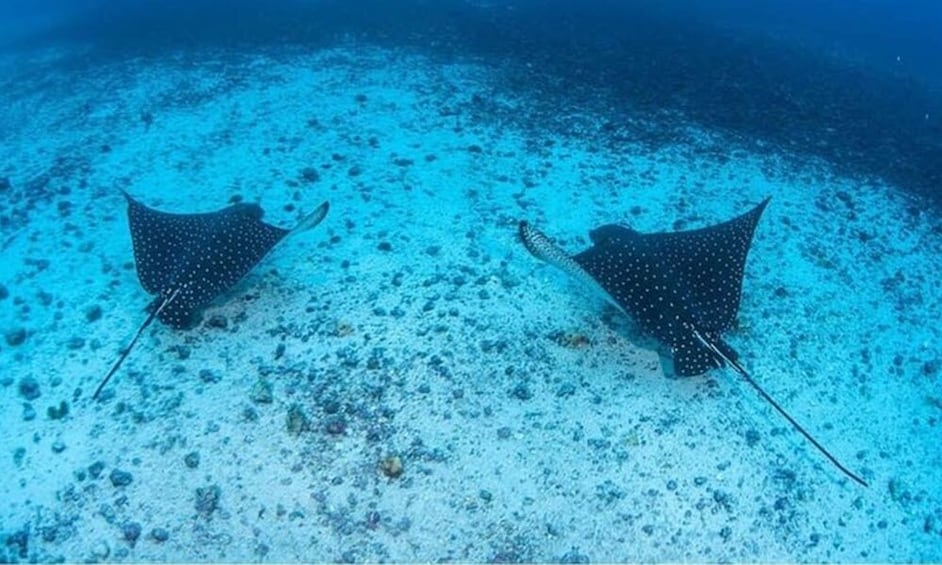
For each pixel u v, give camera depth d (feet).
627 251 14.76
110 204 20.59
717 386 14.85
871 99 36.76
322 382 14.11
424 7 49.21
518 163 23.62
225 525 11.89
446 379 14.39
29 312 15.90
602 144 25.77
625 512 12.48
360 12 47.11
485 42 39.06
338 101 28.40
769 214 21.72
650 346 15.55
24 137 26.48
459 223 19.62
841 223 21.85
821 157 26.84
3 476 12.34
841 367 15.92
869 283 19.03
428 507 12.25
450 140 25.07
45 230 19.26
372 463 12.77
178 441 12.89
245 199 20.72
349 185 21.52
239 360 14.60
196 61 35.01
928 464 14.10
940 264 20.54
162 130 25.89
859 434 14.43
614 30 45.68
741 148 26.66
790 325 16.88
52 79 34.76
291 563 11.60
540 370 14.82
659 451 13.42
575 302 16.71
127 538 11.63
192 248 14.94
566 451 13.26
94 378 14.12
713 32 51.06
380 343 15.14
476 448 13.15
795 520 12.71
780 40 53.78
